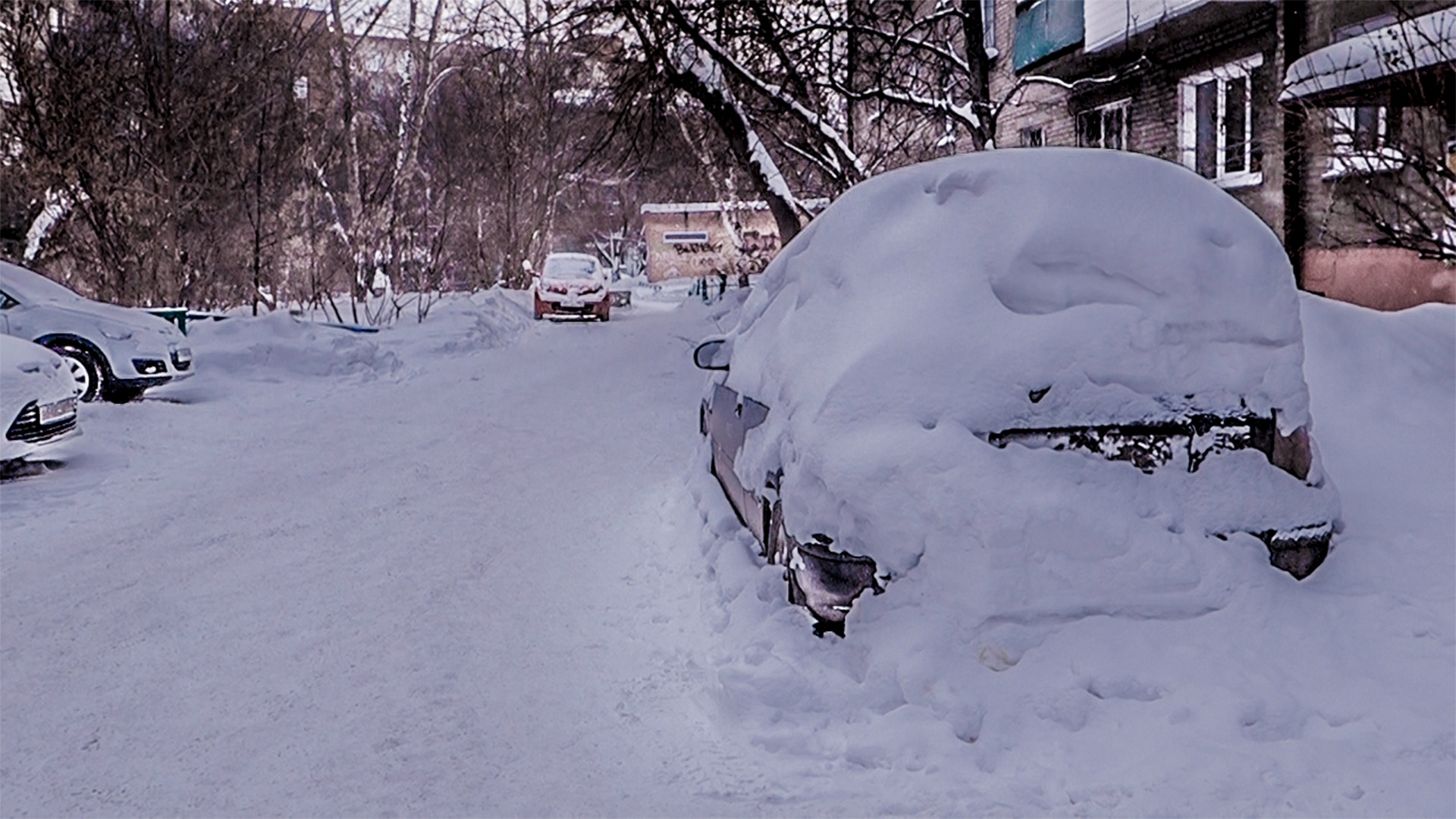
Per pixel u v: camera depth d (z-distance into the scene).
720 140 24.23
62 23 18.00
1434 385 6.28
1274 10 13.26
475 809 3.13
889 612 3.65
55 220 18.38
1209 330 3.89
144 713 3.81
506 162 30.58
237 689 4.01
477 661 4.25
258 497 7.16
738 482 4.95
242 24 19.17
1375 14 11.81
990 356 3.78
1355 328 6.64
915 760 3.26
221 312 18.02
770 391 4.46
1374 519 4.70
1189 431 3.81
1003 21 20.50
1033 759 3.25
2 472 7.93
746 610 4.14
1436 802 2.96
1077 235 3.94
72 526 6.43
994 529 3.57
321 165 23.17
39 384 7.70
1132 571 3.61
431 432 9.76
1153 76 16.23
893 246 4.14
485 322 19.58
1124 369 3.78
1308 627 3.68
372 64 27.67
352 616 4.80
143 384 11.02
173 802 3.20
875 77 15.94
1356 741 3.25
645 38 16.22
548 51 26.62
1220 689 3.42
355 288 22.98
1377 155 9.88
